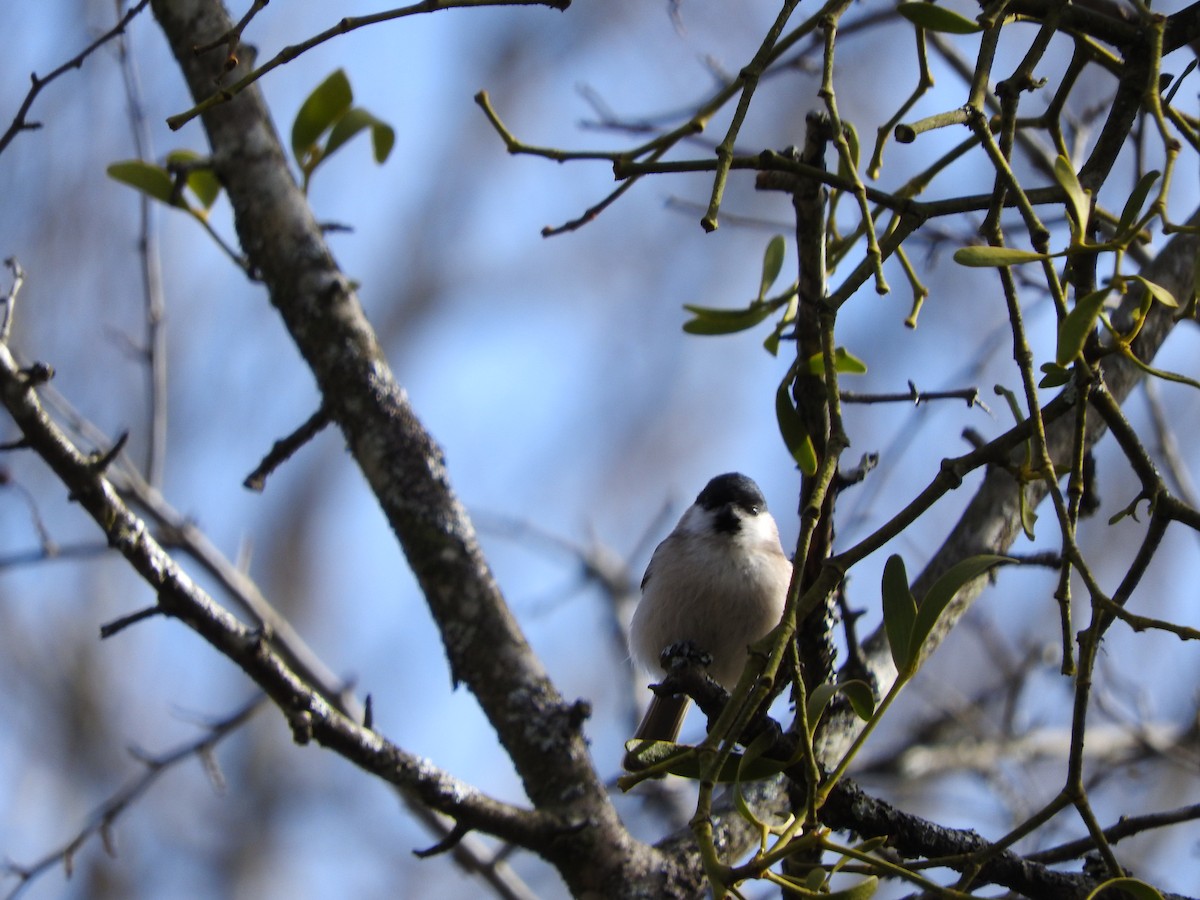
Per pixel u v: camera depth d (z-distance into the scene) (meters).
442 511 6.67
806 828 3.97
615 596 12.06
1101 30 5.15
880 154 6.04
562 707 6.36
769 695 4.36
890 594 4.12
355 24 4.95
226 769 17.77
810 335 5.14
